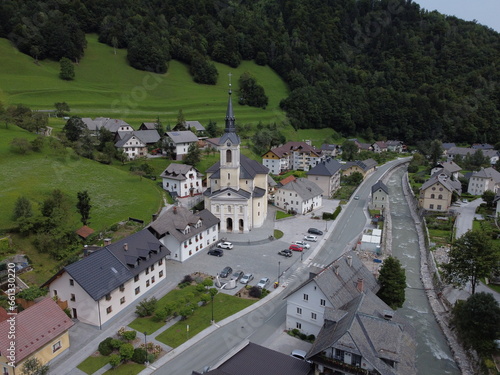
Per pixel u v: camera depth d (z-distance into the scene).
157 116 179.75
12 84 176.25
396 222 113.00
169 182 115.12
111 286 55.09
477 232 64.06
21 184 92.75
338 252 84.88
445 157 193.75
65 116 157.00
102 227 82.19
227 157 94.31
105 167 120.50
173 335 53.09
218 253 80.38
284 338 53.16
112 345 48.56
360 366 39.06
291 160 177.00
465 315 50.47
